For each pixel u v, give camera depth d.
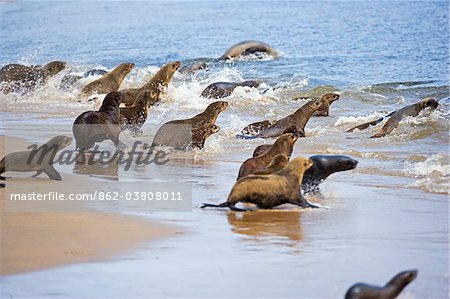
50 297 24.98
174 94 71.00
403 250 29.58
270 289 25.62
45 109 68.50
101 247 29.52
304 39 109.25
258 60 94.06
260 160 38.69
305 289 25.59
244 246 29.80
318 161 38.12
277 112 63.69
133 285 25.86
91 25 133.25
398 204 36.59
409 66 86.69
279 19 129.88
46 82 80.06
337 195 38.31
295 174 35.53
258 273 26.98
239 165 45.41
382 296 22.98
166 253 28.92
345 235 31.44
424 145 50.94
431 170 43.34
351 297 22.98
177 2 159.25
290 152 39.09
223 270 27.20
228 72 83.12
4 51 111.31
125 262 27.95
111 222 32.72
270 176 35.31
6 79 79.44
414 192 38.97
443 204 36.59
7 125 58.69
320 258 28.53
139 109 54.84
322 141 52.25
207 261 28.09
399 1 143.00
